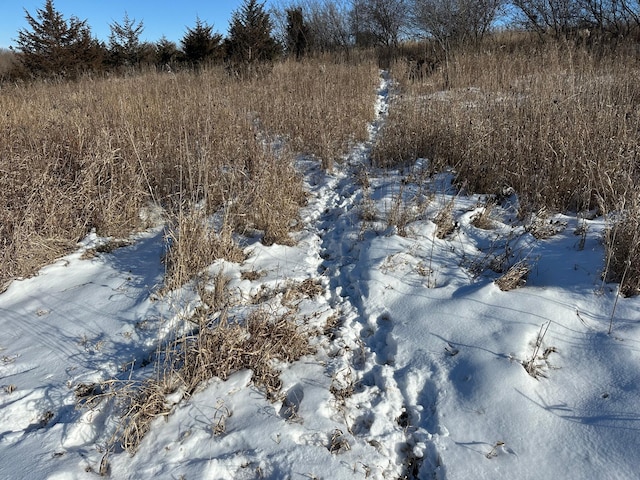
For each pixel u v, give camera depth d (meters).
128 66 19.98
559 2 14.15
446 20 16.61
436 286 3.63
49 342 3.21
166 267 3.94
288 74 13.08
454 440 2.42
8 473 2.22
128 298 3.66
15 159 5.12
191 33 19.17
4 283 3.91
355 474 2.24
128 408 2.55
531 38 15.35
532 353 2.83
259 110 8.83
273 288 3.83
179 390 2.66
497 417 2.50
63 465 2.26
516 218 4.59
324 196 5.86
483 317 3.16
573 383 2.63
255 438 2.42
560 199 4.66
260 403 2.65
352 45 22.25
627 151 4.42
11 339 3.27
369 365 3.01
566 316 3.06
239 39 17.44
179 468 2.27
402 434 2.53
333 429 2.49
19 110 7.79
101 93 9.73
